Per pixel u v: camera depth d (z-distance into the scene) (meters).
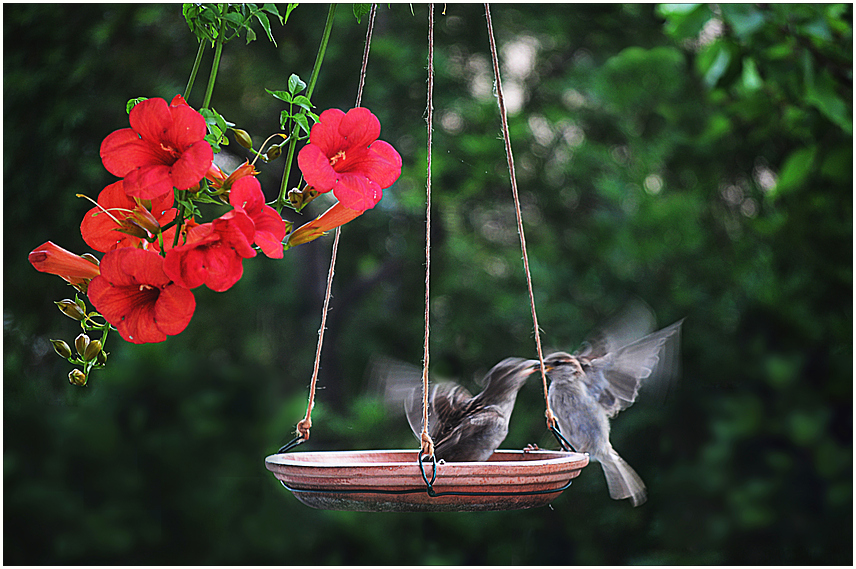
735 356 11.55
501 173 14.00
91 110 10.59
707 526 10.82
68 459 9.30
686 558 10.82
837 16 7.83
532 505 3.80
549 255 14.57
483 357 14.21
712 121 12.02
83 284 3.54
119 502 9.30
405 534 12.02
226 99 12.45
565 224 15.10
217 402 9.49
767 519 9.86
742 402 10.18
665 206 14.15
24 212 10.18
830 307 11.77
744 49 7.93
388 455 4.60
